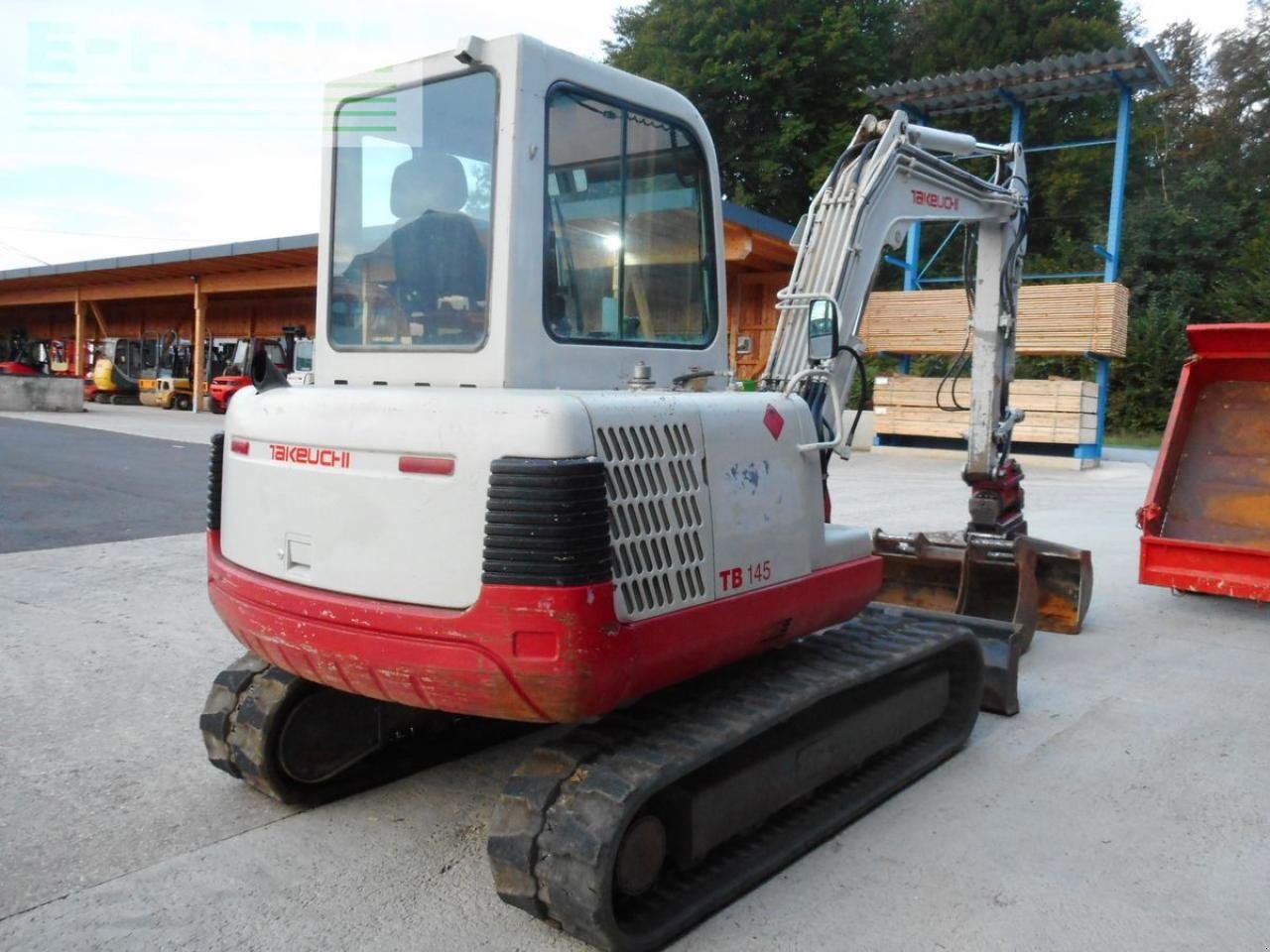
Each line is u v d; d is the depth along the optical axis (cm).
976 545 620
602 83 354
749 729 324
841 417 411
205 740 397
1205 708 523
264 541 352
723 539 336
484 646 287
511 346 327
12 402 2425
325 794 401
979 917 321
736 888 328
